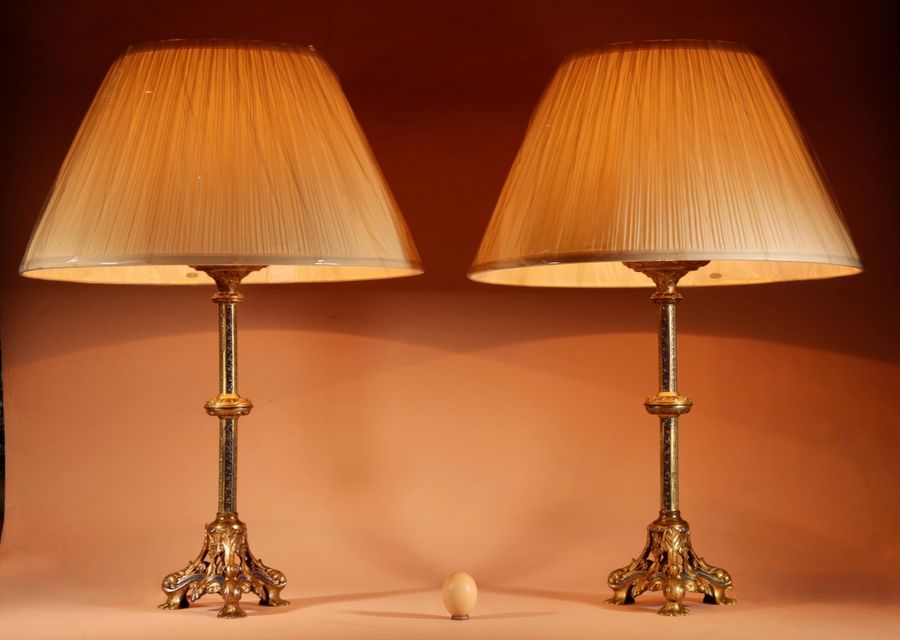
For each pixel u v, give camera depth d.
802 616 2.64
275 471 3.00
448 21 3.03
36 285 3.02
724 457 2.97
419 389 3.00
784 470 2.96
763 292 2.97
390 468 2.99
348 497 2.99
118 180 2.57
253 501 3.00
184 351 3.02
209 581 2.68
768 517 2.96
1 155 3.03
